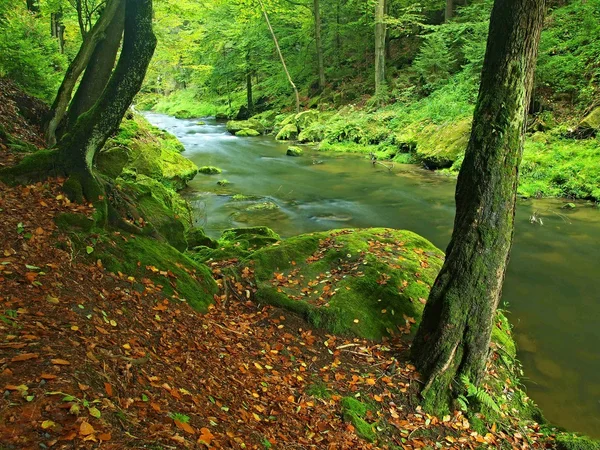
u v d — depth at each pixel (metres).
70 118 8.11
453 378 4.90
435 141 19.22
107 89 5.51
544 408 5.48
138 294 4.60
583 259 9.66
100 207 5.37
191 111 44.81
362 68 32.91
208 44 40.12
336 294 6.14
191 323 4.75
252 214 12.82
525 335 6.90
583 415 5.38
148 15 5.26
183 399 3.25
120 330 3.74
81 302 3.78
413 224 12.18
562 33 19.31
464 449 4.46
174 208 10.45
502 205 4.64
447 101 21.64
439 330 4.86
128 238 5.50
